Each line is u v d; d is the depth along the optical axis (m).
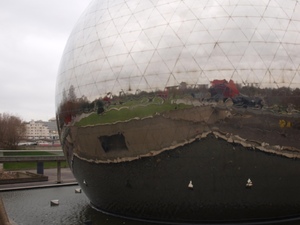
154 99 16.70
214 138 16.22
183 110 16.33
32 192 31.22
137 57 17.33
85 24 21.33
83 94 19.06
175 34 17.00
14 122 119.31
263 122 16.31
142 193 18.08
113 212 20.80
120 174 18.20
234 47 16.44
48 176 41.72
